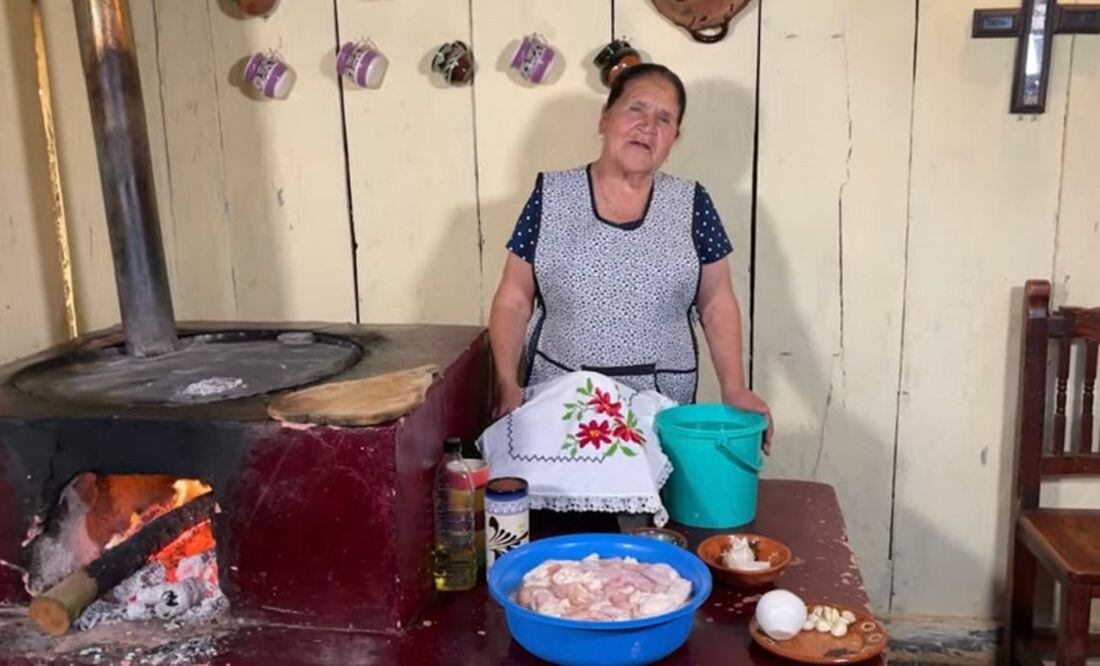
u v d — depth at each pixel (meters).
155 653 1.47
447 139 2.42
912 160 2.28
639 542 1.55
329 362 1.82
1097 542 2.09
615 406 1.77
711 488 1.77
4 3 2.01
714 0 2.22
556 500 1.71
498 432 1.79
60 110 2.16
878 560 2.47
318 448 1.46
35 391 1.67
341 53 2.37
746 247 2.37
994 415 2.37
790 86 2.28
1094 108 2.21
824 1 2.24
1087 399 2.25
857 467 2.44
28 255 2.07
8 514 1.57
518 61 2.30
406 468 1.49
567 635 1.33
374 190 2.47
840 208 2.32
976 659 2.45
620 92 1.95
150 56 2.47
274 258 2.55
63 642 1.51
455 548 1.61
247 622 1.54
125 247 1.87
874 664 1.39
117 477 1.67
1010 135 2.24
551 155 2.39
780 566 1.58
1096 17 2.15
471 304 2.50
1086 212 2.25
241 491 1.49
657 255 2.00
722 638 1.45
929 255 2.32
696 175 2.35
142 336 1.90
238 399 1.58
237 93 2.46
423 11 2.36
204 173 2.52
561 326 2.04
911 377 2.38
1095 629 2.38
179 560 1.62
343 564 1.49
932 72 2.23
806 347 2.40
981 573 2.44
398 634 1.49
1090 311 2.21
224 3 2.42
